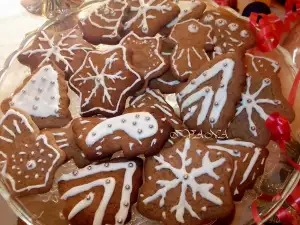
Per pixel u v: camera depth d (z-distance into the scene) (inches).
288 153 8.9
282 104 9.0
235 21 10.4
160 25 10.3
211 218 7.9
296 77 9.4
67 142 8.6
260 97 9.1
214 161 8.1
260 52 10.2
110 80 9.2
